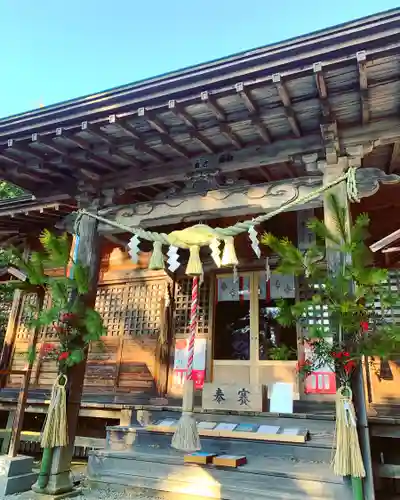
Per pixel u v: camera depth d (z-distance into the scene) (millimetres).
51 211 7781
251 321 7312
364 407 3564
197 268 4227
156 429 4887
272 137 4941
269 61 3914
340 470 3307
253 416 4875
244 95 4133
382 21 3465
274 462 4230
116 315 8344
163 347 7633
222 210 5016
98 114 4727
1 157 5570
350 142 4535
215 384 5406
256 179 5938
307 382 6625
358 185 4359
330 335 3738
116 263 8664
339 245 3922
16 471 4582
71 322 4750
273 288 7316
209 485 4117
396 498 4828
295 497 3750
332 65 3730
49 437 4375
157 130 4852
